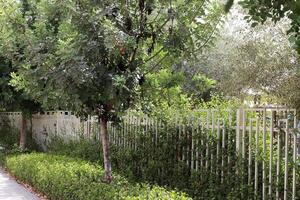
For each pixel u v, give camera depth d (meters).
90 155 16.33
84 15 10.05
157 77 11.38
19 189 14.58
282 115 9.60
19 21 11.46
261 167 9.98
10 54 11.66
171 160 12.71
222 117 11.15
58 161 14.54
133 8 10.67
